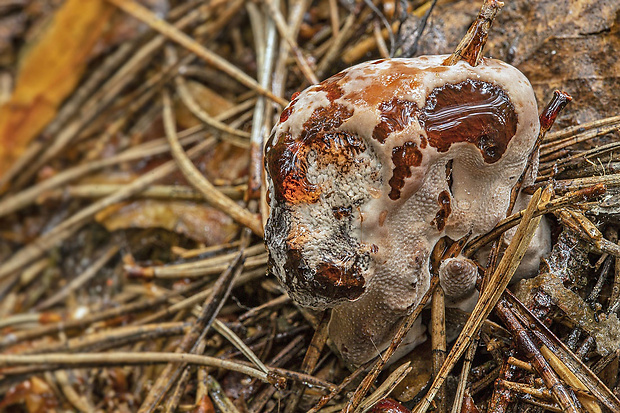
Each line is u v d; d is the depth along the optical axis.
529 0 0.26
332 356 0.24
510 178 0.22
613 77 0.25
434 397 0.23
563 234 0.23
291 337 0.25
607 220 0.23
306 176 0.21
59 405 0.29
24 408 0.29
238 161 0.31
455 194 0.22
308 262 0.21
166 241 0.31
